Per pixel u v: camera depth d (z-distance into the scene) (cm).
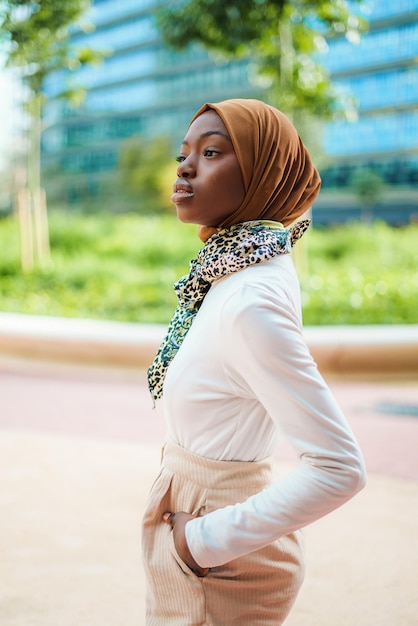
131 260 1380
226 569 135
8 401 593
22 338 750
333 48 5450
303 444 119
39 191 1246
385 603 255
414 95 5256
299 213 150
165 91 7175
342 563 288
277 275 128
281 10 890
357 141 5688
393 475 399
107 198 4831
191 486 135
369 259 1360
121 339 713
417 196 5569
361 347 676
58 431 499
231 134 133
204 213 137
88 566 286
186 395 132
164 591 136
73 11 1038
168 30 959
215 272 131
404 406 568
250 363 120
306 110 975
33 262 1231
